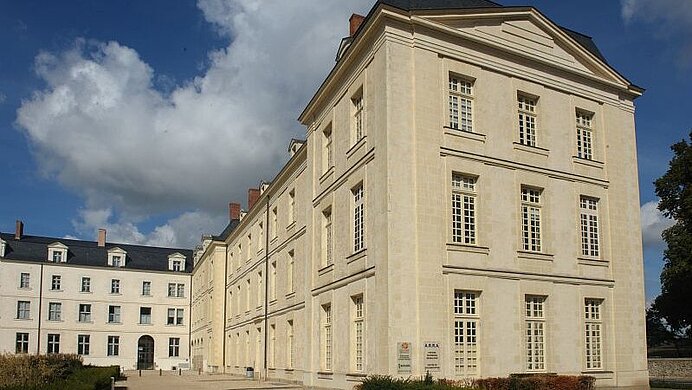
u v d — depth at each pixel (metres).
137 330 71.12
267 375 36.66
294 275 31.47
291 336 32.19
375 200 19.89
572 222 22.73
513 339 20.36
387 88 19.69
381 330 18.62
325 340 24.44
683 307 43.91
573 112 23.80
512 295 20.66
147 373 59.41
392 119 19.58
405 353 18.22
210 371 55.56
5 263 65.38
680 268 37.06
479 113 21.36
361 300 21.22
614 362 22.59
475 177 20.97
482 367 19.56
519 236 21.38
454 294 19.61
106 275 70.81
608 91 24.92
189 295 74.62
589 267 22.78
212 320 55.94
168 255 76.94
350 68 23.09
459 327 19.62
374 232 19.84
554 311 21.53
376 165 19.97
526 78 22.75
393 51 20.06
